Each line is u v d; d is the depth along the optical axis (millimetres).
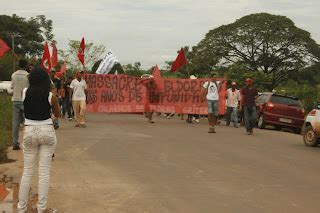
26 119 6723
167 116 26828
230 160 11328
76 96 18328
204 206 7203
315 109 15133
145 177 9180
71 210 6926
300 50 69938
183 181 8898
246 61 70188
